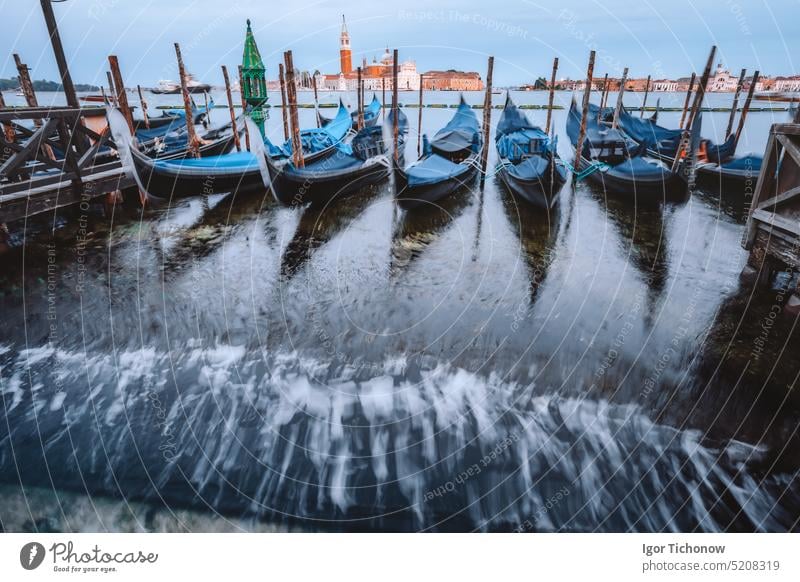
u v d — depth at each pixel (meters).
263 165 10.64
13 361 6.87
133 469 5.26
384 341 7.34
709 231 11.19
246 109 15.21
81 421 5.90
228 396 6.33
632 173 12.77
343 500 4.93
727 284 8.42
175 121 20.86
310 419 5.98
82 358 6.97
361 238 10.89
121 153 10.57
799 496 4.77
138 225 11.41
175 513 4.76
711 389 5.98
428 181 11.96
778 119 27.22
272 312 8.06
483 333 7.44
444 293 8.59
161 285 8.81
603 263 9.59
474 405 6.12
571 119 17.70
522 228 11.38
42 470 5.21
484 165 14.30
